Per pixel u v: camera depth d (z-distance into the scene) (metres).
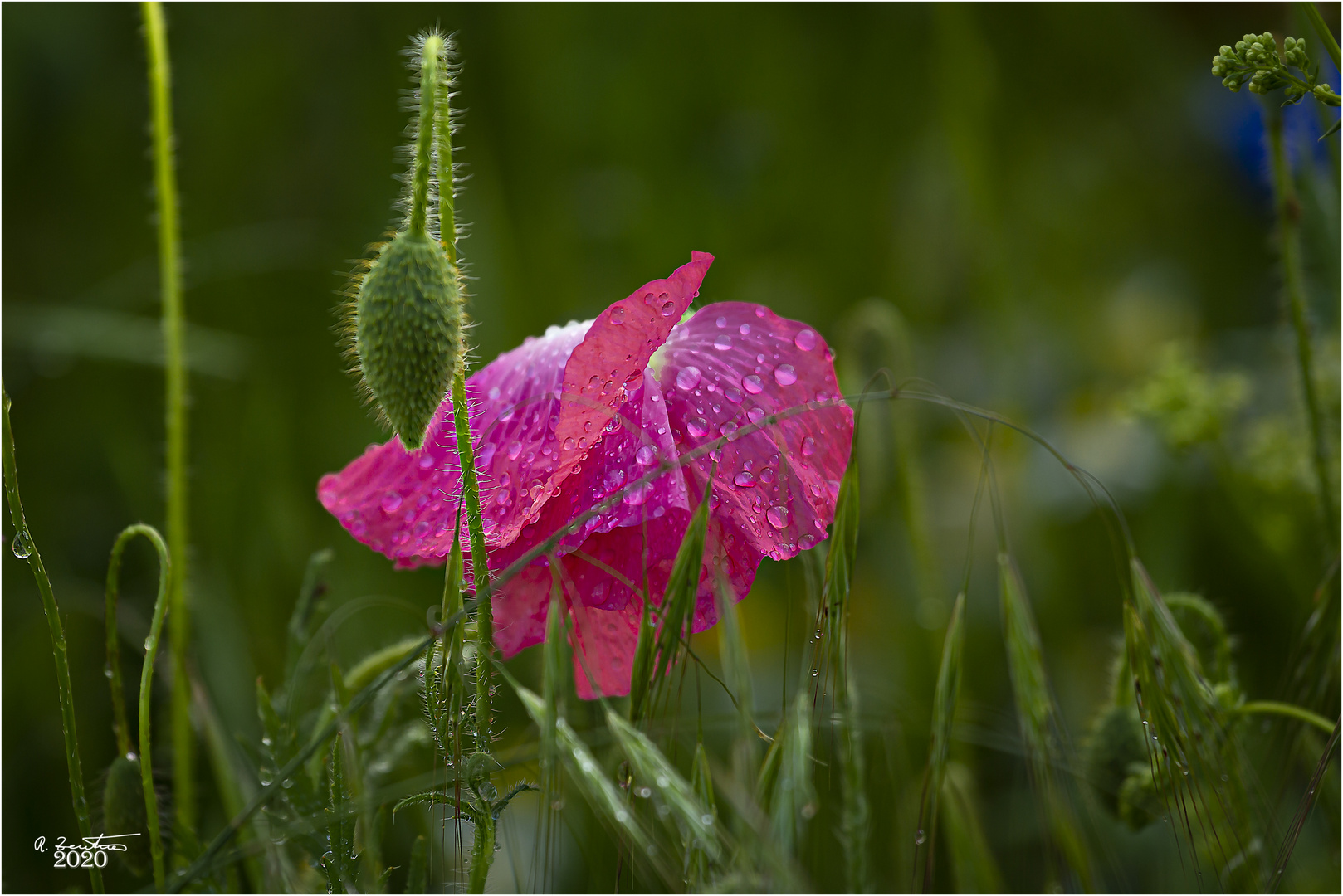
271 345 0.74
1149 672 0.41
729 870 0.39
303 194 0.82
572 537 0.40
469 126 0.85
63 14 0.77
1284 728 0.45
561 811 0.42
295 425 0.71
